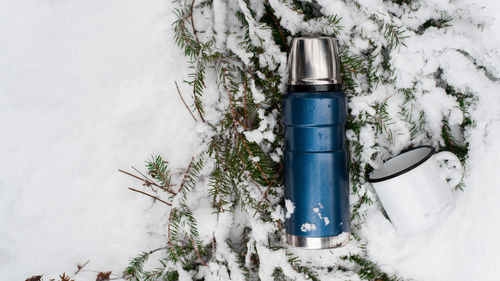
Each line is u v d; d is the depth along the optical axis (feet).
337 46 3.29
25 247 3.67
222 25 3.42
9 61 3.65
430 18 3.35
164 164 3.65
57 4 3.64
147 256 3.62
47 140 3.67
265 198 3.46
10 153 3.66
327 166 3.14
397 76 3.39
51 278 3.67
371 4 3.24
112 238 3.70
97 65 3.64
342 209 3.24
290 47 3.20
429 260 3.60
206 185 3.62
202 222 3.62
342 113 3.14
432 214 3.22
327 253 3.59
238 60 3.50
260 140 3.37
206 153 3.57
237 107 3.46
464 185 3.47
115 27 3.62
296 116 3.09
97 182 3.68
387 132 3.49
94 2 3.63
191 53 3.51
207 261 3.69
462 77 3.36
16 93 3.66
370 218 3.55
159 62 3.61
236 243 3.70
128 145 3.66
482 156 3.52
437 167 3.26
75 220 3.69
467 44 3.32
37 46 3.65
